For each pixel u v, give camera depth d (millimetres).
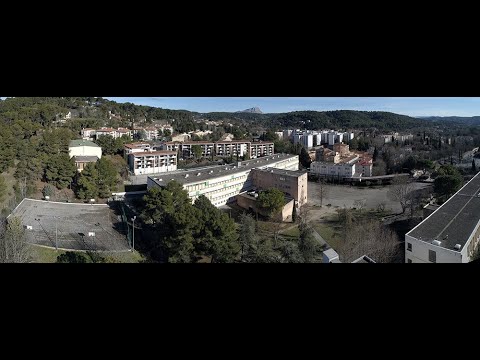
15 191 114438
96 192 126500
